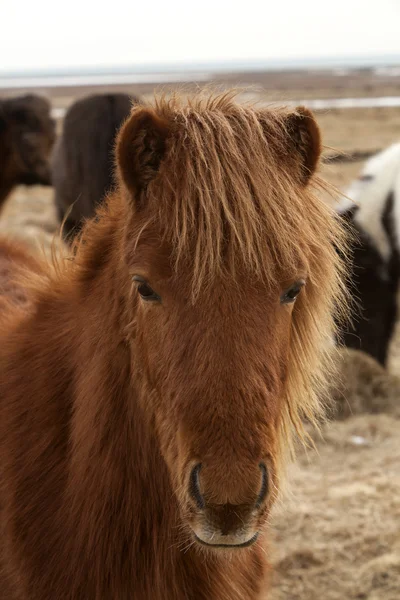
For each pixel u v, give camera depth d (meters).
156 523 1.94
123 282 1.85
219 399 1.56
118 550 1.95
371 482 4.12
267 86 51.06
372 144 16.73
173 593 1.95
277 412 1.68
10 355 2.25
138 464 1.93
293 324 1.87
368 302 5.73
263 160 1.64
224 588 2.01
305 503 3.89
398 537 3.58
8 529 2.05
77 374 2.04
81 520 1.94
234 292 1.58
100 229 2.09
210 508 1.55
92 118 6.16
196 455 1.57
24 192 13.09
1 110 8.34
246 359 1.57
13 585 2.06
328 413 5.05
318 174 1.91
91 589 1.95
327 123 21.80
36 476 2.04
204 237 1.56
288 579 3.32
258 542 2.19
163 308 1.64
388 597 3.20
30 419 2.09
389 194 5.68
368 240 5.62
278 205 1.62
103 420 1.93
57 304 2.22
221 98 1.80
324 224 1.83
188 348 1.59
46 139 8.61
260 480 1.57
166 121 1.71
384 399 5.27
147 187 1.67
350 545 3.53
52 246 2.42
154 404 1.76
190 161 1.61
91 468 1.94
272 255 1.60
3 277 2.87
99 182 6.16
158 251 1.61
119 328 1.89
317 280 1.82
